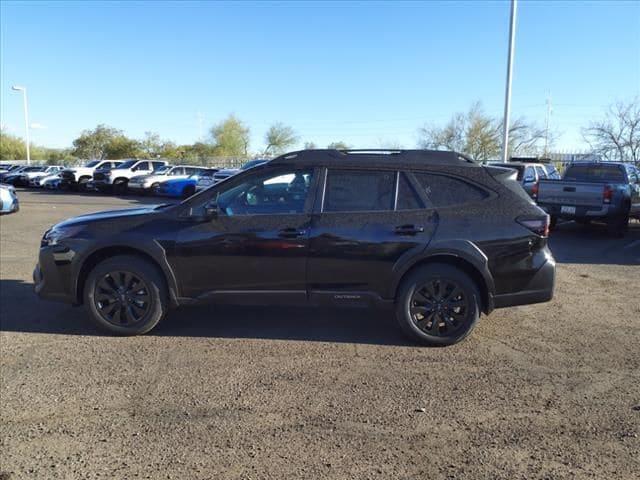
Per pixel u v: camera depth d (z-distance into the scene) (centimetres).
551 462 318
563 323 587
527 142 4722
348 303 518
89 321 580
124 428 355
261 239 511
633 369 458
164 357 480
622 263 945
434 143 4962
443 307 511
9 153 8312
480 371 453
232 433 349
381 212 510
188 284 523
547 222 517
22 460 318
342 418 370
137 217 531
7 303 649
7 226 1408
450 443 339
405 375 444
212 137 7569
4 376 438
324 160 524
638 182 1419
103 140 6900
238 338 532
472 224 505
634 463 318
